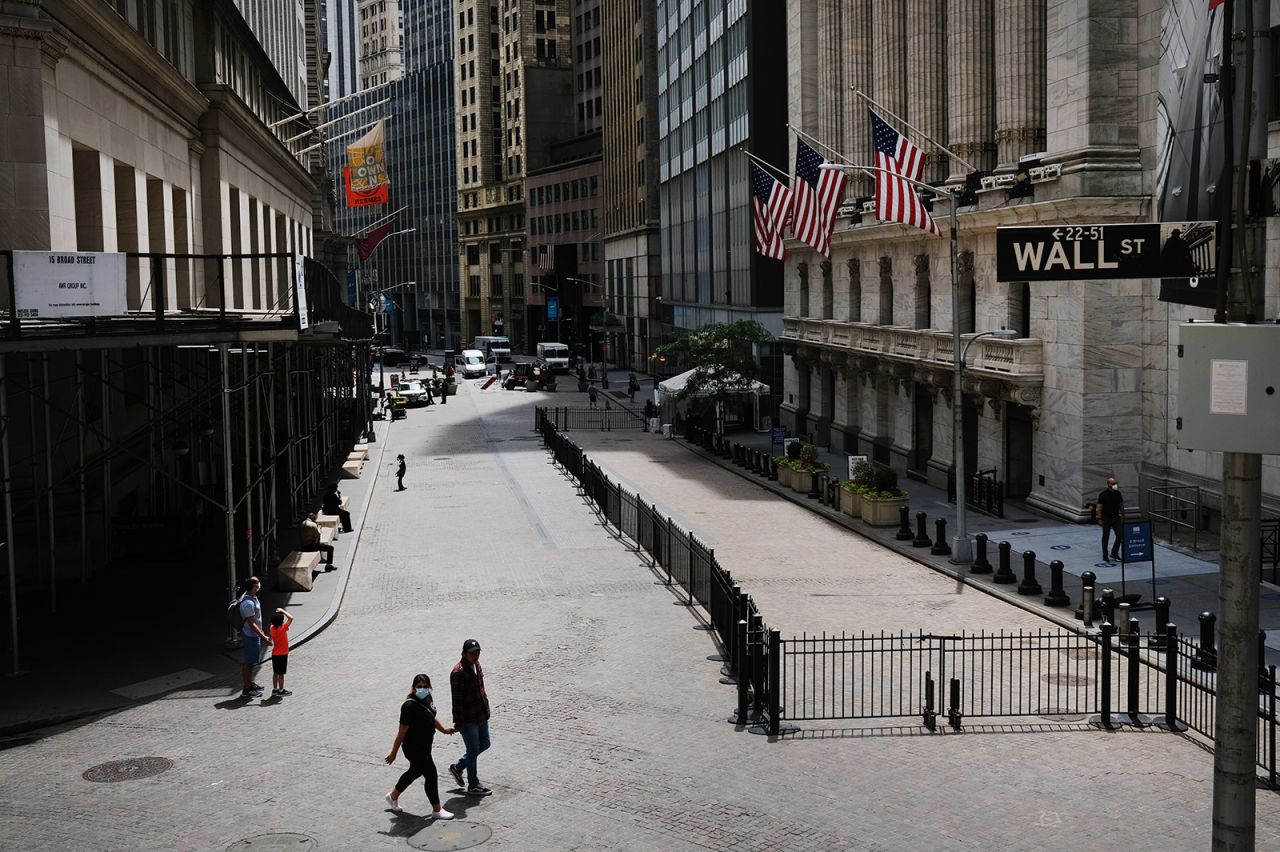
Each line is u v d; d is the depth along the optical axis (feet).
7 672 71.56
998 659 72.18
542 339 500.74
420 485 157.89
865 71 170.91
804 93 190.70
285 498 142.82
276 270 168.96
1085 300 112.16
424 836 46.91
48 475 84.28
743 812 48.96
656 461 179.22
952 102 139.44
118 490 110.32
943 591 90.99
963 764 54.39
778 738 58.03
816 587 92.43
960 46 137.18
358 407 245.65
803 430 199.31
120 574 99.04
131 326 70.08
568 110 508.53
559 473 167.22
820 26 183.42
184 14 123.34
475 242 565.53
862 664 62.08
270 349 97.91
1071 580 92.58
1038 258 58.13
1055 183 115.65
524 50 511.40
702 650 74.18
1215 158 81.25
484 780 52.90
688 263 295.48
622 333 414.21
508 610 86.28
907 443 156.97
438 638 78.89
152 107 105.91
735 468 166.61
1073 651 73.61
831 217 131.95
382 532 122.52
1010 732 58.75
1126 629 72.59
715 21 256.73
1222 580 24.26
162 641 78.54
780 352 225.76
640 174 374.02
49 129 78.64
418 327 643.86
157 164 109.29
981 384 129.80
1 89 74.38
